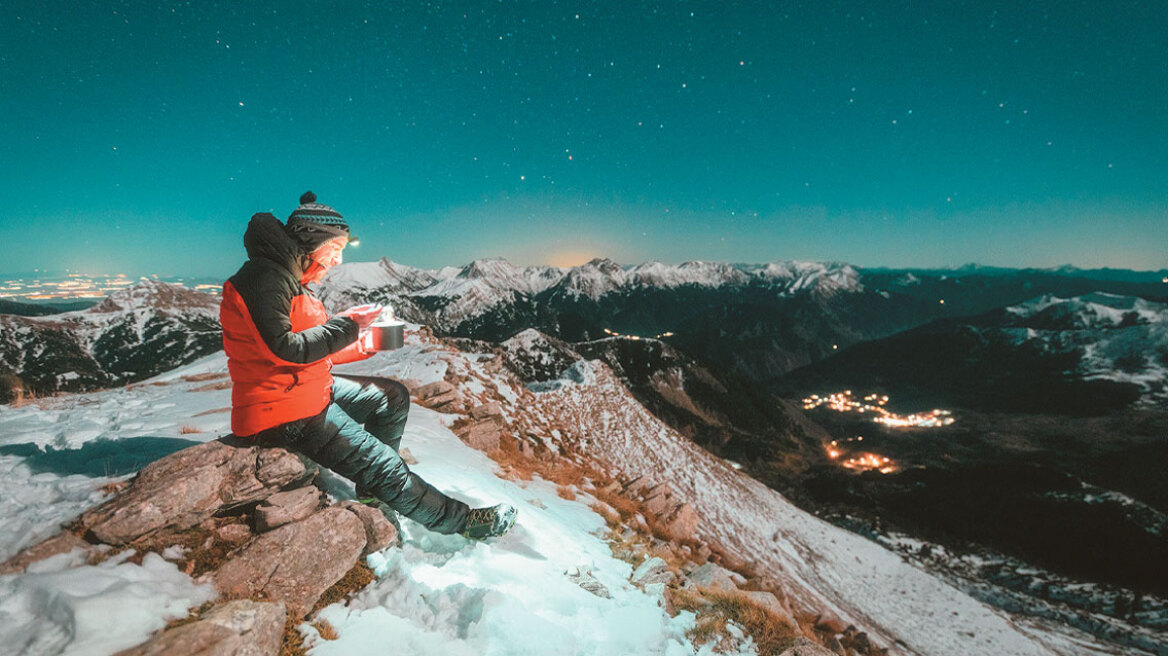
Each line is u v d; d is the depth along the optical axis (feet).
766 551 103.86
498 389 59.88
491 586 12.44
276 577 9.98
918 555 226.17
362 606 10.68
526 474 29.35
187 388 40.19
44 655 6.73
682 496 111.34
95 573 8.42
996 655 100.42
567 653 10.89
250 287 9.04
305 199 10.39
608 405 143.33
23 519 9.62
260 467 11.35
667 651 12.85
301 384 10.37
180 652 7.14
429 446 24.73
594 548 18.99
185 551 10.11
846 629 26.66
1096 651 132.87
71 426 19.21
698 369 564.30
